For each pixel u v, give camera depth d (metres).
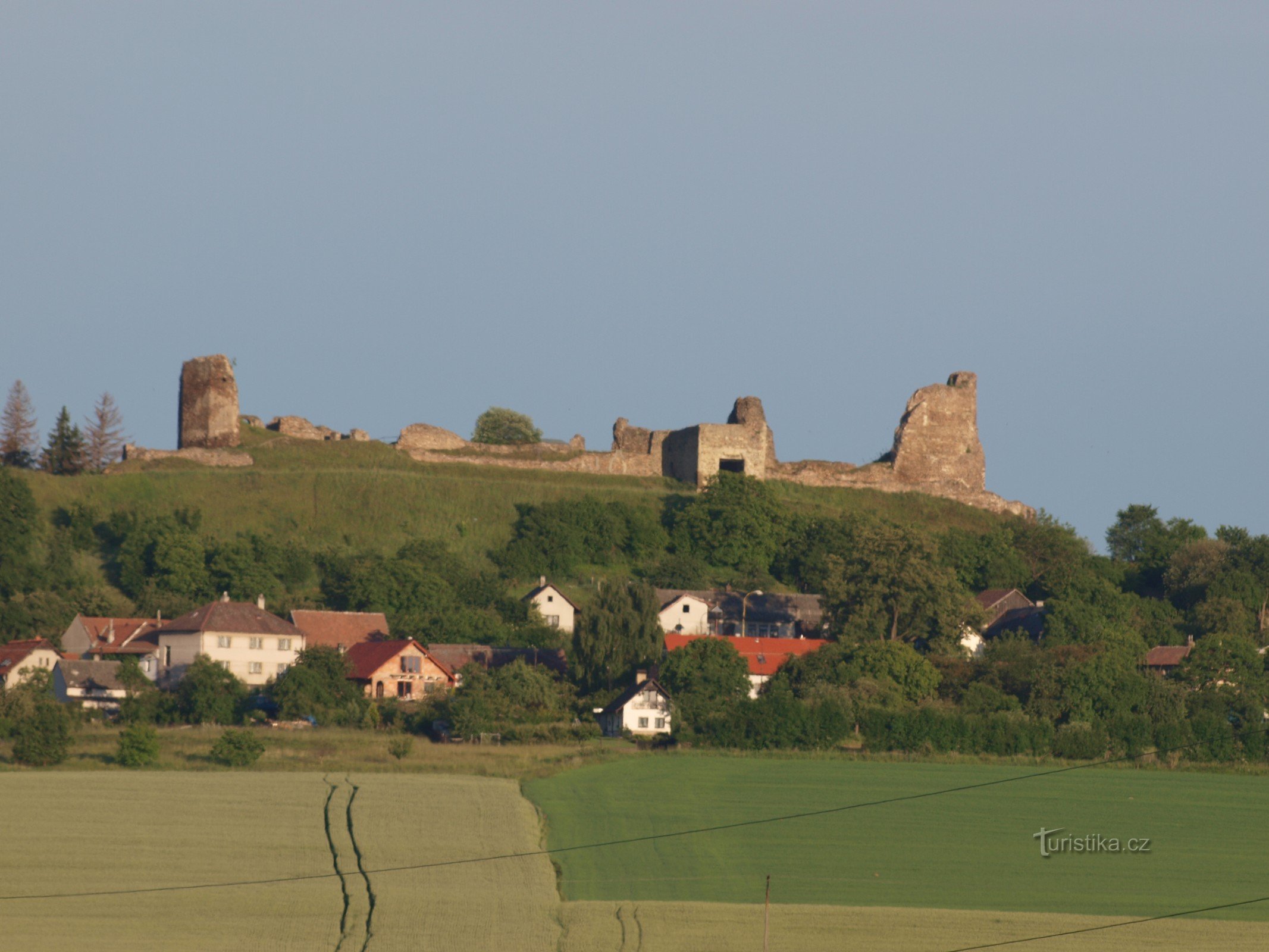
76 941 185.25
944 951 189.38
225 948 184.38
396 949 185.38
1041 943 192.75
